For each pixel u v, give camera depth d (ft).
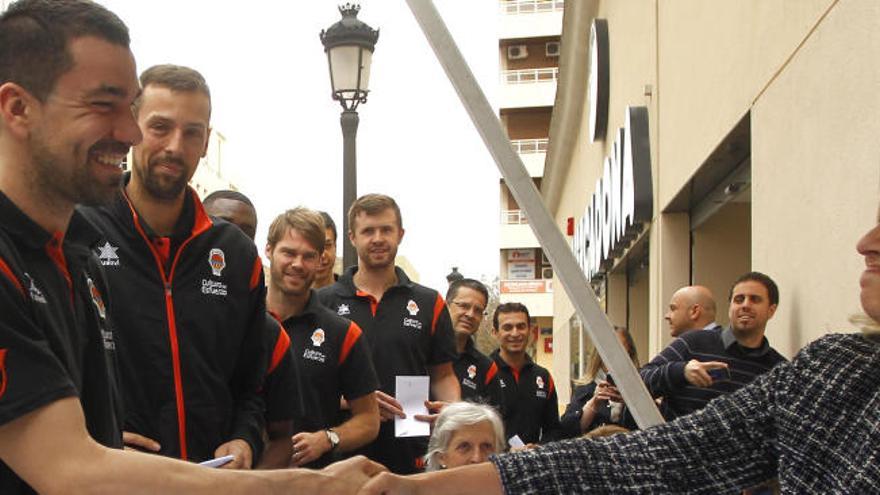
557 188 79.15
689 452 5.91
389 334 13.21
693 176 20.72
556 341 84.99
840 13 11.45
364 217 13.44
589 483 5.96
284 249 11.50
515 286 120.78
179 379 7.82
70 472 4.80
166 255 7.95
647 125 28.17
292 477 5.69
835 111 11.63
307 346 11.53
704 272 24.23
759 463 5.80
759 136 15.47
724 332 14.28
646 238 30.30
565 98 57.52
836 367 5.41
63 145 5.15
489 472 6.06
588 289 6.82
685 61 22.11
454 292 17.15
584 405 17.95
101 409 5.84
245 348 8.66
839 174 11.45
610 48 39.52
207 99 7.88
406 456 13.10
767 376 5.92
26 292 4.99
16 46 5.10
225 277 8.28
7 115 5.13
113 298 7.68
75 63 5.11
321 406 11.55
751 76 15.92
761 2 15.26
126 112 5.34
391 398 12.55
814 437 5.31
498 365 18.58
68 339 5.41
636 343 39.81
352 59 20.81
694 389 13.88
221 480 5.30
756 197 15.79
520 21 115.03
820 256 12.26
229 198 11.08
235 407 8.68
